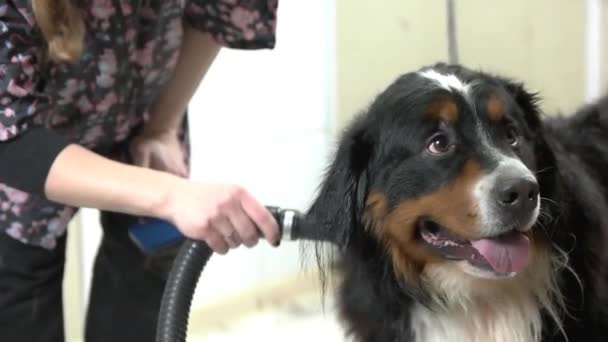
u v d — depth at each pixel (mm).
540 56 3717
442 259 1469
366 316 1583
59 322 1715
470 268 1416
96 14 1433
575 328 1523
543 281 1506
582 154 1694
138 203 1285
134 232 1483
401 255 1505
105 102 1561
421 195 1414
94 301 1886
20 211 1569
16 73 1286
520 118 1500
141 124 1777
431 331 1556
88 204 1312
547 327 1533
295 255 3133
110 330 1868
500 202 1314
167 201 1281
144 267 1768
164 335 1301
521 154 1444
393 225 1474
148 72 1635
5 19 1264
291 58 2996
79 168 1290
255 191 3020
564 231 1502
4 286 1616
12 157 1309
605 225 1571
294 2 2939
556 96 3771
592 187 1589
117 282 1832
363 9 3129
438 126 1410
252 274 3039
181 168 1819
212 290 2934
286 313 2992
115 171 1302
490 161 1357
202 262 1356
